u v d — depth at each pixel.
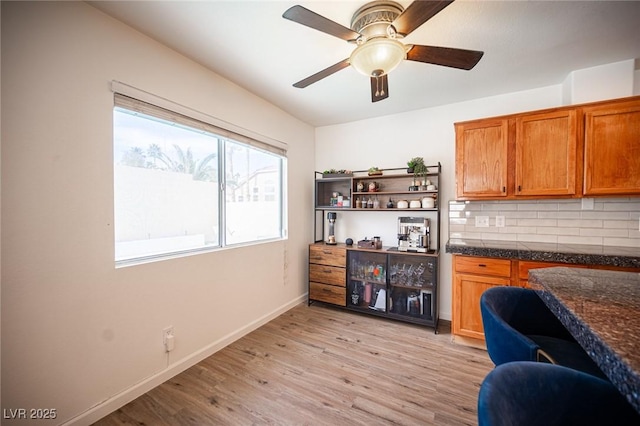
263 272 2.91
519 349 0.94
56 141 1.44
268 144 2.99
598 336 0.62
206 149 2.38
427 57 1.62
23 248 1.33
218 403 1.72
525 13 1.64
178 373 2.02
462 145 2.62
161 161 2.03
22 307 1.33
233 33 1.82
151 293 1.87
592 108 2.17
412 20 1.32
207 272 2.28
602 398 0.68
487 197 2.54
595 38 1.88
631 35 1.84
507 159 2.46
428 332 2.71
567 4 1.56
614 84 2.20
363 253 3.18
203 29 1.78
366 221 3.56
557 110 2.28
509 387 0.63
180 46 1.97
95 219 1.59
